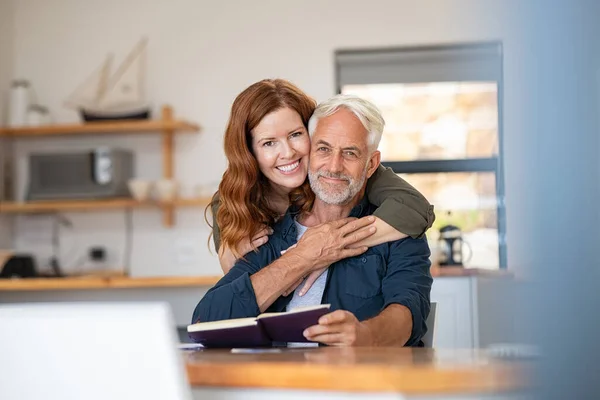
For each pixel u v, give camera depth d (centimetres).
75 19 483
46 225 480
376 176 211
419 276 196
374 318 173
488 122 466
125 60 478
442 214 468
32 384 98
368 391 107
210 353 149
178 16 474
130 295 463
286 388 112
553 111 56
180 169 469
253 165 203
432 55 463
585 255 56
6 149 482
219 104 469
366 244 197
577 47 56
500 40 454
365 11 464
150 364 95
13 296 468
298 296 198
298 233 209
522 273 60
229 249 207
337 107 197
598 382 56
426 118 471
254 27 469
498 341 376
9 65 485
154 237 471
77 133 479
